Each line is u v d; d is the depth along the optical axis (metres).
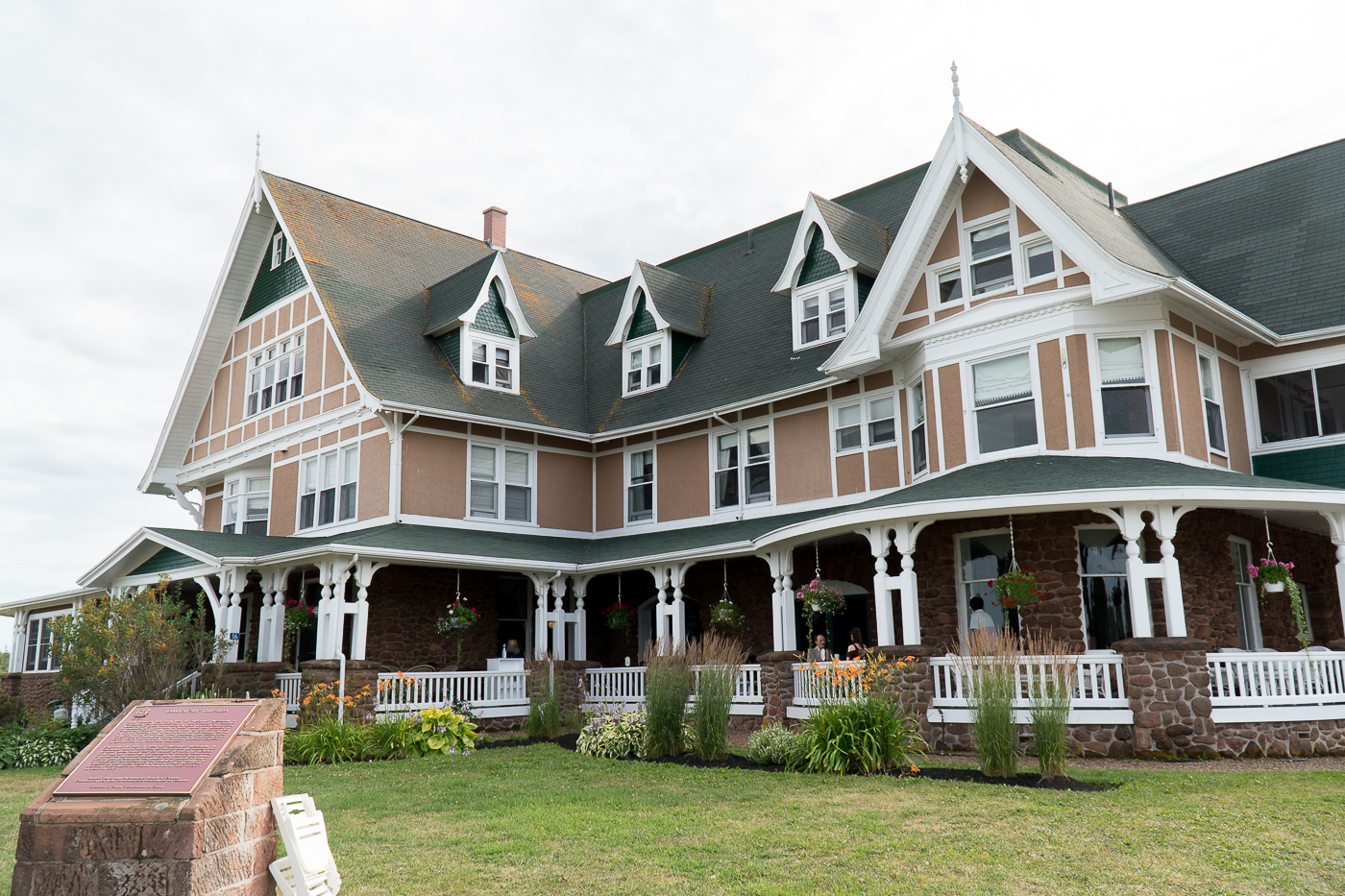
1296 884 7.20
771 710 17.00
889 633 15.32
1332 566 19.41
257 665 19.41
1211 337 17.42
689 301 26.30
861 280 21.30
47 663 29.17
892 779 11.75
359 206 27.14
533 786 12.51
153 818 5.78
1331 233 18.80
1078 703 13.69
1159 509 13.73
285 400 25.66
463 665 22.48
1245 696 13.36
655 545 21.69
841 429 20.56
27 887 5.74
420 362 23.59
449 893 7.41
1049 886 7.25
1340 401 17.14
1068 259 16.31
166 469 29.44
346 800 11.59
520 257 31.06
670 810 10.41
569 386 26.80
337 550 18.22
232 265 27.41
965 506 14.24
